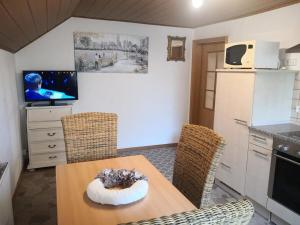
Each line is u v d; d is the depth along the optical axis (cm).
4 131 246
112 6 302
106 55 394
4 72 264
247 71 261
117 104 415
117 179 142
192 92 457
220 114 305
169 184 149
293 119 281
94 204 125
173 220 61
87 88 392
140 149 444
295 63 274
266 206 246
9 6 133
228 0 264
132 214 117
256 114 263
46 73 350
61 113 345
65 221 111
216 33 393
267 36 306
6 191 187
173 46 436
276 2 271
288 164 220
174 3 279
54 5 206
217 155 141
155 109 444
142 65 419
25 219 237
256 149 255
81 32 374
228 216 66
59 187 143
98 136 206
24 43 321
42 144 342
